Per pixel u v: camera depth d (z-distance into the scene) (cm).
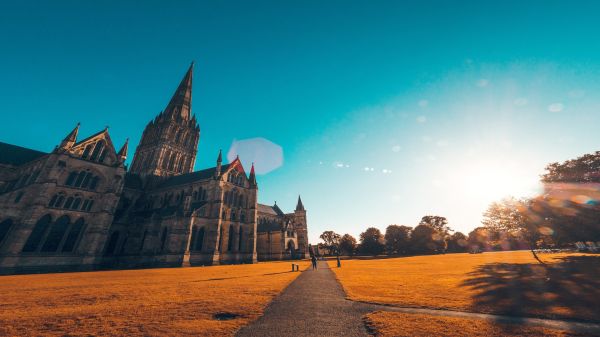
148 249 5862
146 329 967
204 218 6397
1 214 4650
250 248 7194
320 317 1137
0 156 6388
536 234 3812
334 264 5391
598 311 1055
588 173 3662
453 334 859
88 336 898
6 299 1600
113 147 6269
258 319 1117
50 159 5247
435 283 1969
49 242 4903
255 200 7712
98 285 2269
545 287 1598
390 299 1440
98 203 5722
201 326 1004
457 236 13875
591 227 3275
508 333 855
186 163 9469
